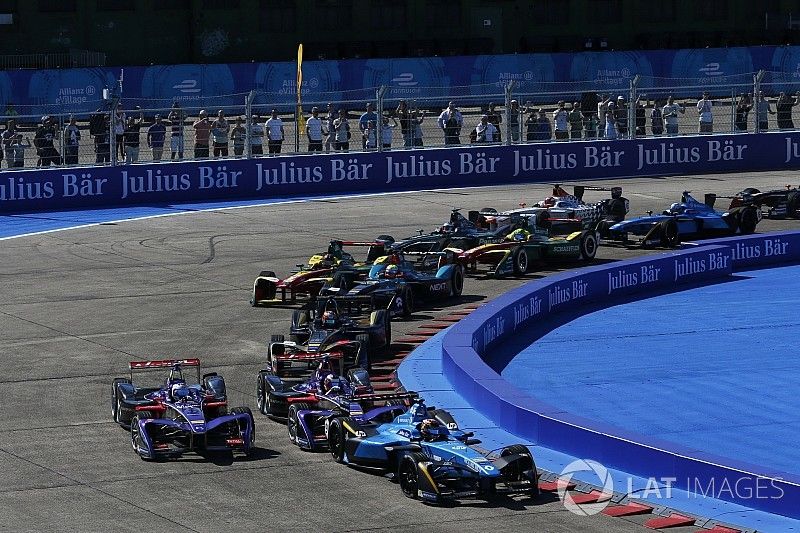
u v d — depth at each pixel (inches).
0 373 2357.3
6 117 4372.5
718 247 3526.1
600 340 2775.6
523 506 1640.0
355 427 1802.4
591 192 4569.4
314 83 6815.9
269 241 3742.6
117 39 7495.1
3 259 3508.9
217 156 4677.7
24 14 7332.7
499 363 2568.9
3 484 1727.4
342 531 1531.7
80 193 4360.2
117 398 2033.7
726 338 2795.3
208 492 1688.0
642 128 5118.1
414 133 4793.3
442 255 3112.7
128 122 4586.6
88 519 1578.5
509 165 4832.7
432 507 1630.2
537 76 7086.6
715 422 2156.7
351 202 4451.3
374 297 2755.9
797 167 5093.5
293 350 2272.4
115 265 3415.4
